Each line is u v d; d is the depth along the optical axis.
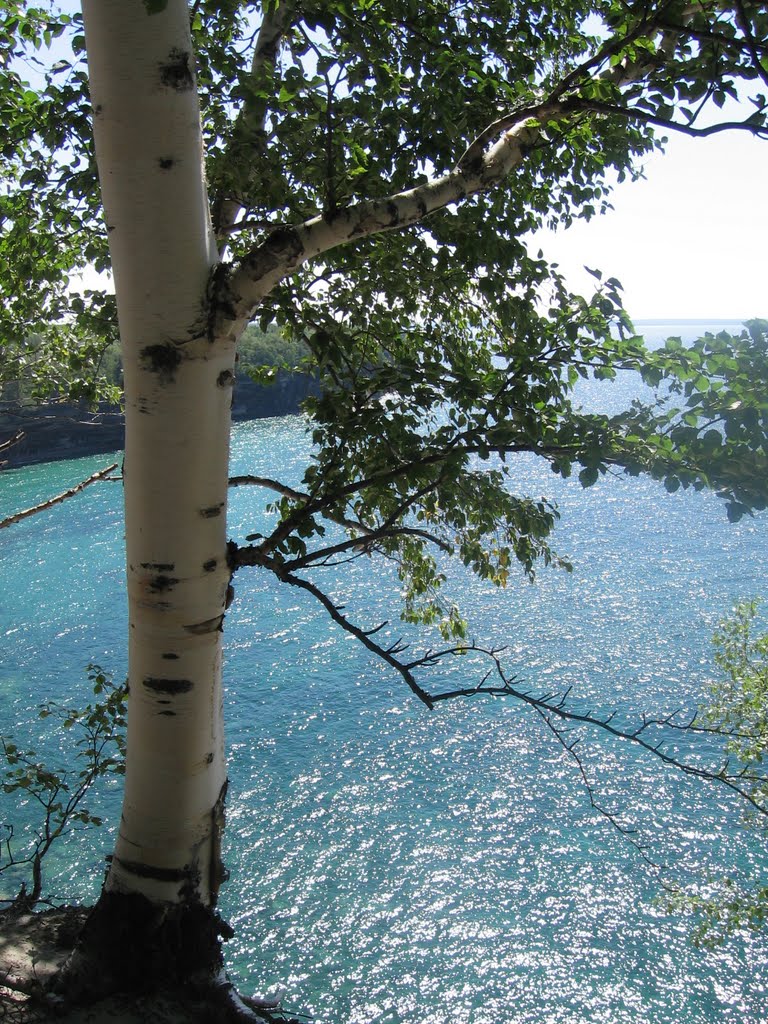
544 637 39.50
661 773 28.27
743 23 4.00
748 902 16.94
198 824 4.64
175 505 4.12
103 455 74.88
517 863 24.31
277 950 21.33
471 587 45.84
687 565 49.09
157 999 4.57
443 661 36.97
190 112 3.61
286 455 72.62
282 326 6.16
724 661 17.78
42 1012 4.49
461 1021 19.16
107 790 26.27
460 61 5.45
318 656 37.81
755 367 4.13
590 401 106.38
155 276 3.75
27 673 34.94
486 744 30.61
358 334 6.73
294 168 5.07
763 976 20.06
